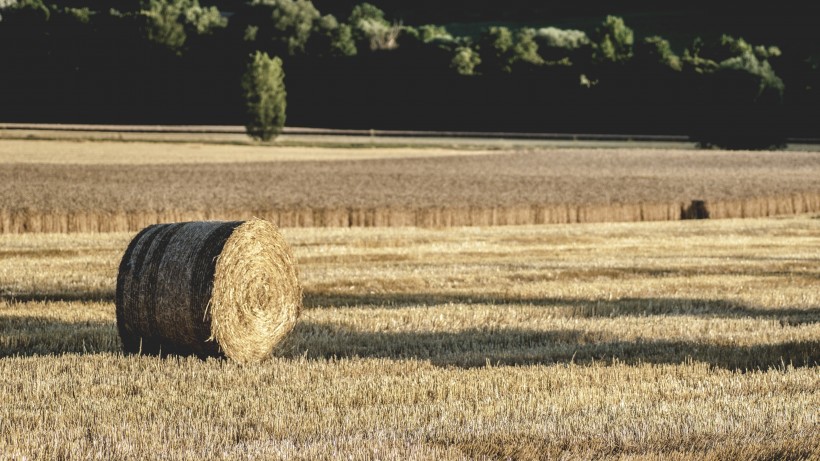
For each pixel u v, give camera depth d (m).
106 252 35.59
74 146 109.00
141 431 11.75
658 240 43.12
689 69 156.62
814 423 12.55
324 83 170.38
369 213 50.03
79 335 18.95
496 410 13.02
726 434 11.98
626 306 24.05
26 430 11.70
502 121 159.50
